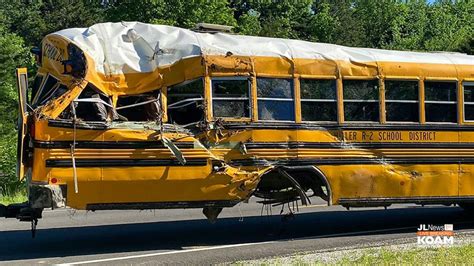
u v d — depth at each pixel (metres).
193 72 9.68
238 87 9.88
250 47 10.07
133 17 51.31
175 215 14.20
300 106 10.19
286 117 10.12
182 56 9.71
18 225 12.69
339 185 10.38
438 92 11.09
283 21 66.44
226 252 9.41
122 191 9.20
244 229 11.91
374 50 11.00
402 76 10.83
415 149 10.84
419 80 10.93
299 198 10.76
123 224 12.72
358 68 10.59
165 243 10.34
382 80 10.70
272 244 10.12
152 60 9.66
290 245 10.00
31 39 55.28
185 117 9.95
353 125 10.48
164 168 9.34
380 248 9.21
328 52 10.54
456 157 11.11
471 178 11.20
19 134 9.01
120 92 9.48
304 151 10.16
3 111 27.45
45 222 13.12
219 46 9.91
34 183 8.82
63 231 11.80
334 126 10.37
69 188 8.95
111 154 9.11
